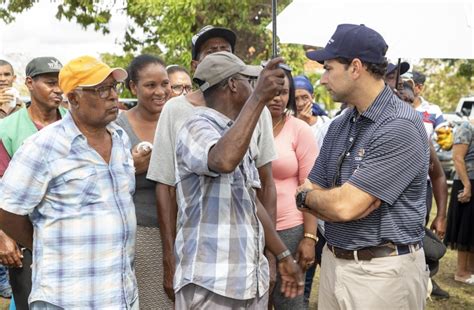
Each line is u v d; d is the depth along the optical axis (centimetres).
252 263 252
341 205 271
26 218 263
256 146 285
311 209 287
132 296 271
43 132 258
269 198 311
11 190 252
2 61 504
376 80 278
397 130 268
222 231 246
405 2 346
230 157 224
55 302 253
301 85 475
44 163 252
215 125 248
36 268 258
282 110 373
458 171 604
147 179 314
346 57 273
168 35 1255
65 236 254
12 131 347
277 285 355
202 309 249
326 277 301
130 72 348
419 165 271
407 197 277
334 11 361
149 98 341
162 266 324
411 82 512
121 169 269
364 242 280
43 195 254
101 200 259
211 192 248
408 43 338
